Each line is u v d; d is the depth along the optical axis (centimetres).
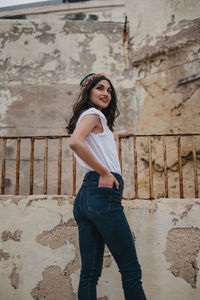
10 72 422
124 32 436
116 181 141
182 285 198
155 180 369
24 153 388
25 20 443
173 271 201
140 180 378
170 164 365
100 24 442
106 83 175
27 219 219
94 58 429
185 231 208
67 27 441
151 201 219
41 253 212
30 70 423
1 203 224
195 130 360
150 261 204
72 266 208
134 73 425
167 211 213
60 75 421
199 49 379
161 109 392
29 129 399
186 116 371
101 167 137
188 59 386
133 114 411
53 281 206
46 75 421
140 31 427
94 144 151
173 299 196
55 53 430
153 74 411
